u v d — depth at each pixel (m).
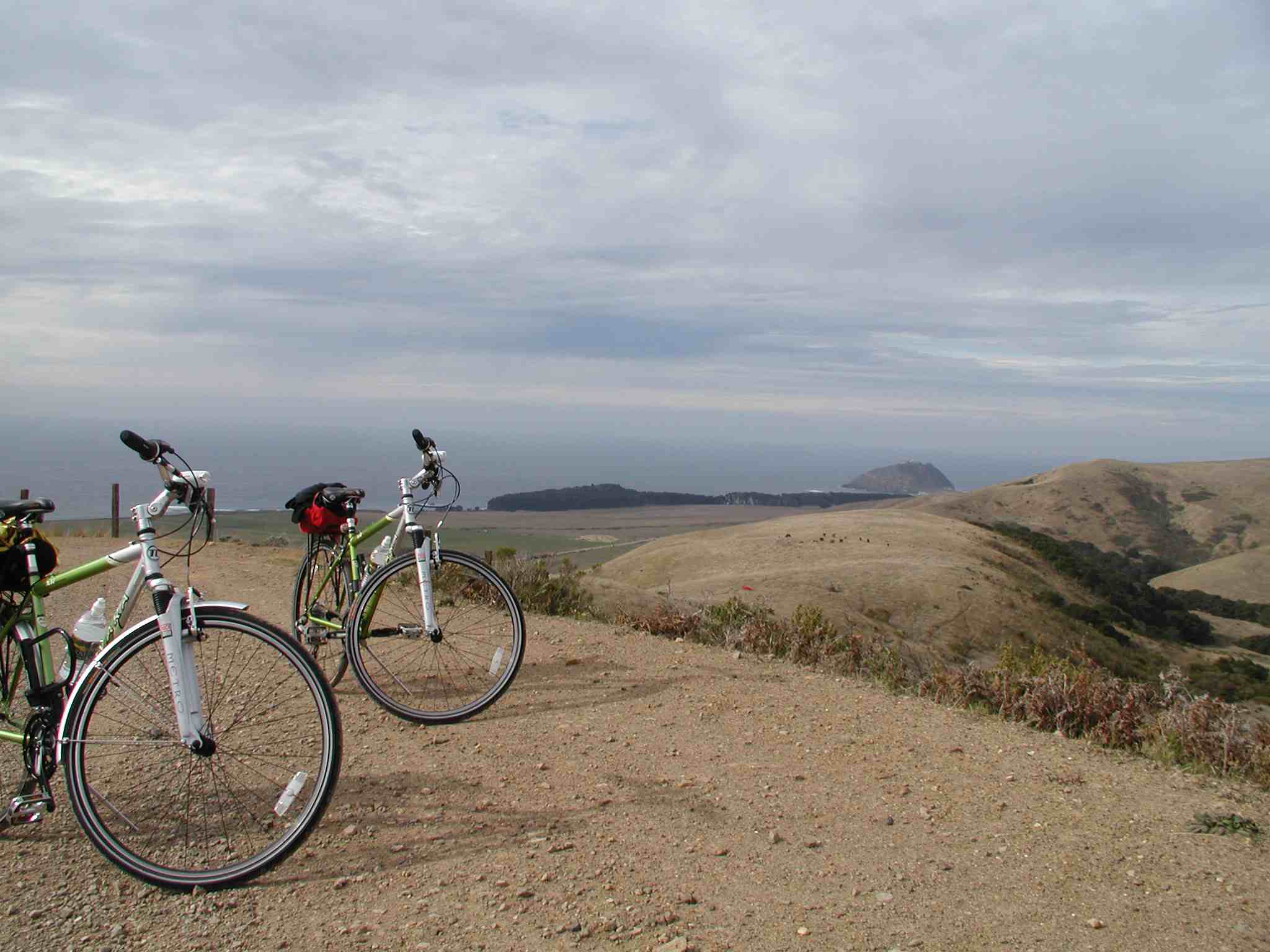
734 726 4.82
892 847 3.32
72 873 2.91
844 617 45.06
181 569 10.18
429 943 2.54
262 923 2.64
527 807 3.59
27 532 3.08
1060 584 73.50
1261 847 3.34
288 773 3.44
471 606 5.45
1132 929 2.71
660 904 2.81
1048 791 3.94
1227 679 41.97
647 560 76.25
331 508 4.84
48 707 3.03
